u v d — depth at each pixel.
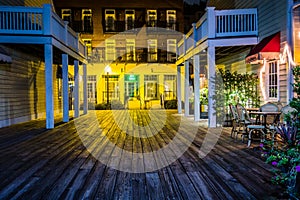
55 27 9.78
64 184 3.91
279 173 3.78
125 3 22.33
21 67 11.70
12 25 9.74
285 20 7.48
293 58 7.22
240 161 5.02
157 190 3.67
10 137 7.82
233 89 9.38
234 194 3.49
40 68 14.07
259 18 9.05
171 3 22.62
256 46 8.66
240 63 11.25
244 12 9.15
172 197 3.44
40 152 5.91
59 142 7.06
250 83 9.35
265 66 8.98
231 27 9.27
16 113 11.21
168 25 22.44
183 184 3.88
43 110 14.43
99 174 4.36
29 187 3.80
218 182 3.93
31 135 8.16
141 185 3.87
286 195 3.40
